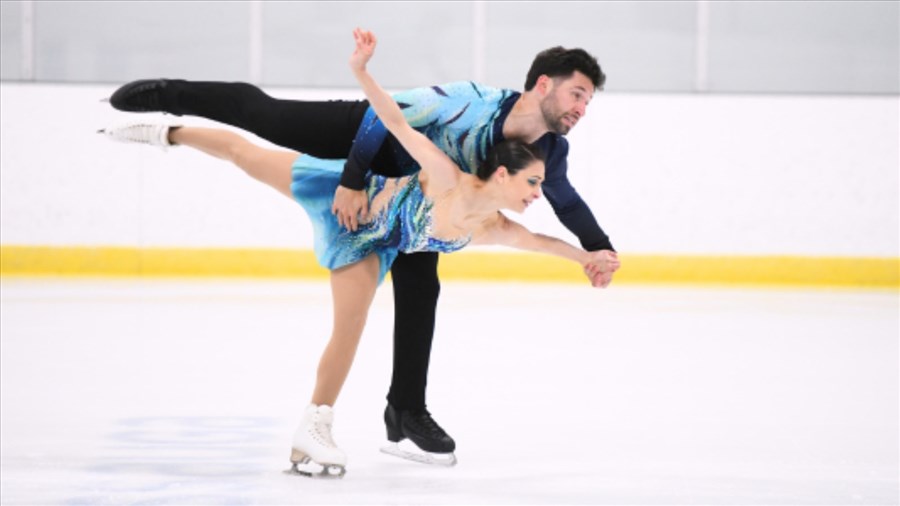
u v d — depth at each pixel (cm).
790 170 4081
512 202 1400
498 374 2269
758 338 2805
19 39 4072
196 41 4116
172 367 2297
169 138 1620
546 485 1430
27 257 4034
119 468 1491
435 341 2684
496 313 3191
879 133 4075
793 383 2212
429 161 1371
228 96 1605
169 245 4050
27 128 4016
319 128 1535
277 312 3134
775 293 3794
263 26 4116
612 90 4134
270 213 4050
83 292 3519
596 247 1638
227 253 4056
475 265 4088
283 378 2194
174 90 1619
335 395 1495
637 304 3441
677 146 4078
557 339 2741
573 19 4116
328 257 1495
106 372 2236
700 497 1375
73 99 4022
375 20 4116
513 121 1431
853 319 3169
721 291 3822
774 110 4075
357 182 1441
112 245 4038
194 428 1752
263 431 1734
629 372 2311
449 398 2027
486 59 4125
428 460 1549
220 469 1491
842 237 4081
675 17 4116
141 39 4106
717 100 4075
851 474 1497
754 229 4088
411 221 1440
